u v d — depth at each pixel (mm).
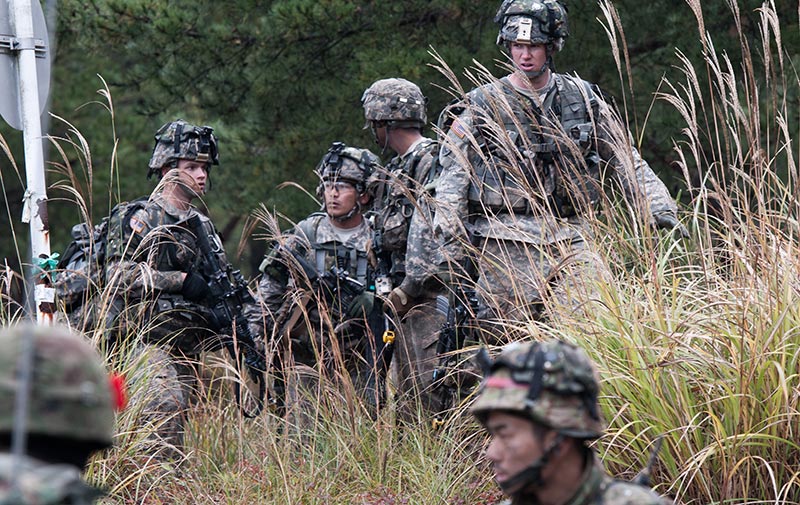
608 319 13727
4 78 16719
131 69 29906
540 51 16578
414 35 27688
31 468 5688
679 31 25172
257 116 28875
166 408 16578
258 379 18219
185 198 18047
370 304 18062
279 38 28094
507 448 7000
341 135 27828
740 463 12219
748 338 12859
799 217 13680
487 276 16469
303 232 19219
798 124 24375
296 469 15898
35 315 16438
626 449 13148
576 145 16141
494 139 16328
